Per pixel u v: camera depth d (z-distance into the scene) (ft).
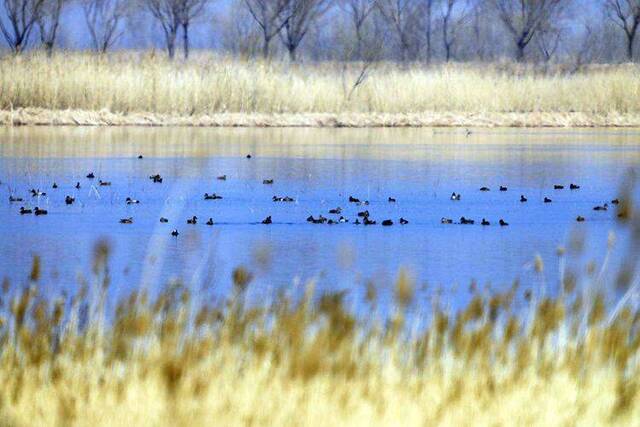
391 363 26.03
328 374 25.44
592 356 26.76
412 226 59.82
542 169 90.02
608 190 76.38
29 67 138.62
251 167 89.30
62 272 45.19
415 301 37.65
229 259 48.73
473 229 58.80
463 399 24.82
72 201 67.56
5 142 108.37
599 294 30.07
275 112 146.61
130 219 60.08
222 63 150.82
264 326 28.45
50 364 26.58
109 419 23.99
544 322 28.35
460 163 94.48
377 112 150.71
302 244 53.16
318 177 82.74
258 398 24.40
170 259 48.52
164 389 24.76
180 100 142.41
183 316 28.84
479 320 29.17
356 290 39.22
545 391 25.35
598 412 24.77
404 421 23.85
